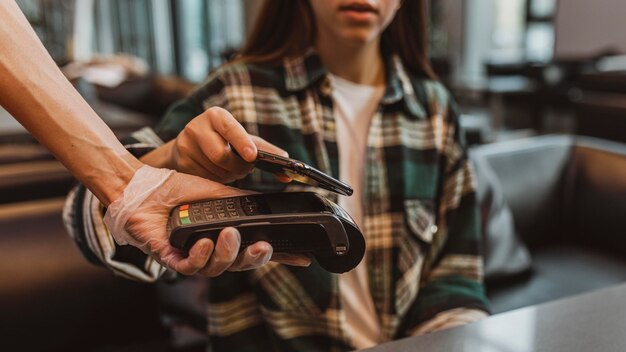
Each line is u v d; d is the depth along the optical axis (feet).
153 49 34.04
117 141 2.01
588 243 6.18
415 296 3.39
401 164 3.30
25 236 3.92
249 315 3.17
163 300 4.49
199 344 4.50
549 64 19.39
